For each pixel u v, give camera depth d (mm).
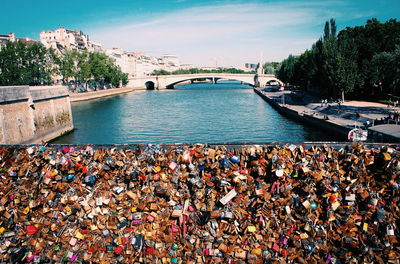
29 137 38688
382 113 46438
